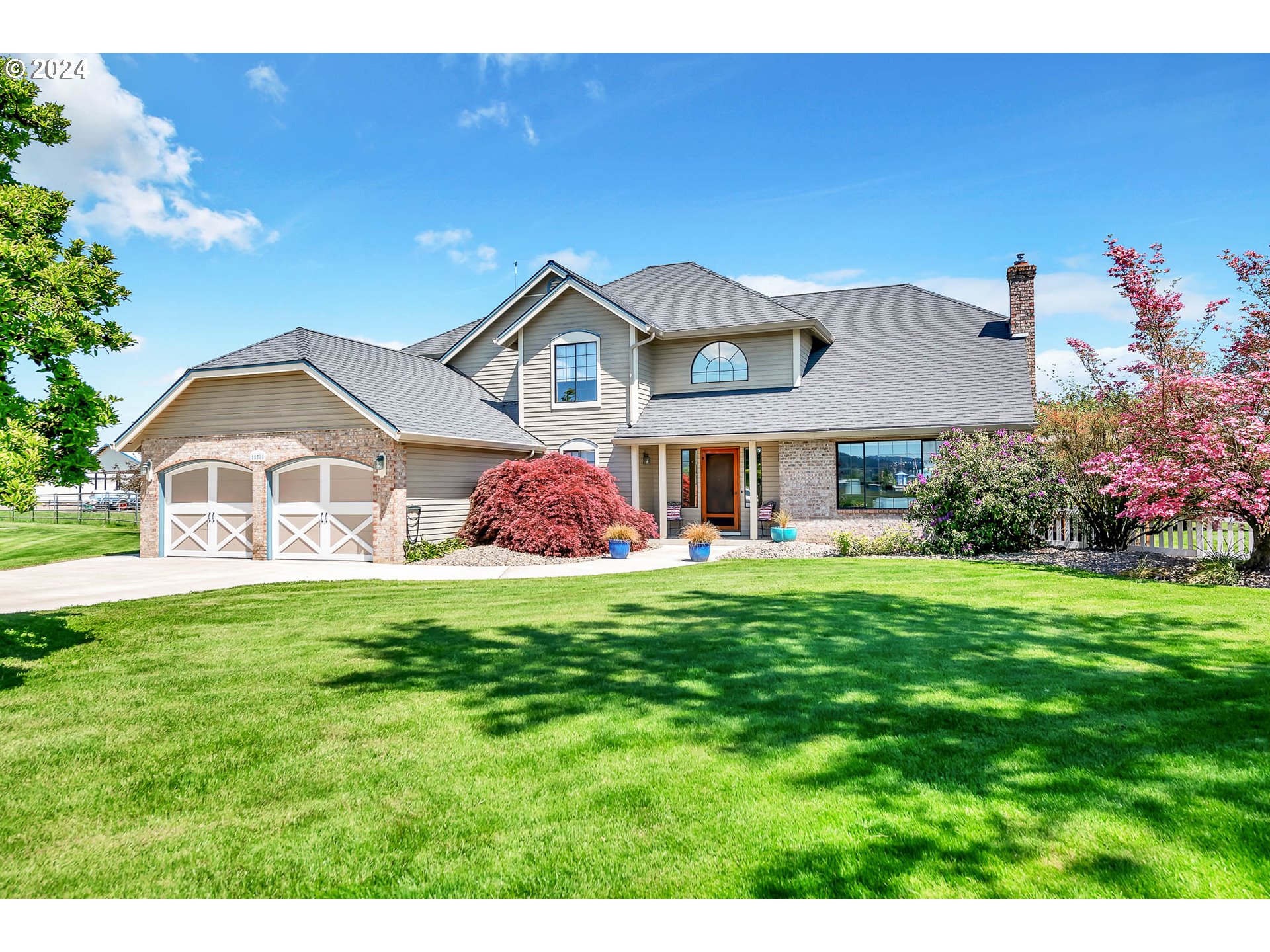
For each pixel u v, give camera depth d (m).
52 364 7.56
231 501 19.44
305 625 8.28
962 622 7.68
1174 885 2.86
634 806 3.58
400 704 5.25
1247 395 10.55
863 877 2.95
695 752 4.23
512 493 16.67
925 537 15.19
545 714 4.96
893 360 20.14
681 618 8.23
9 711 5.21
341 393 15.85
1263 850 3.06
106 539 23.31
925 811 3.46
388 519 15.83
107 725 4.89
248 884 3.00
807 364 20.89
